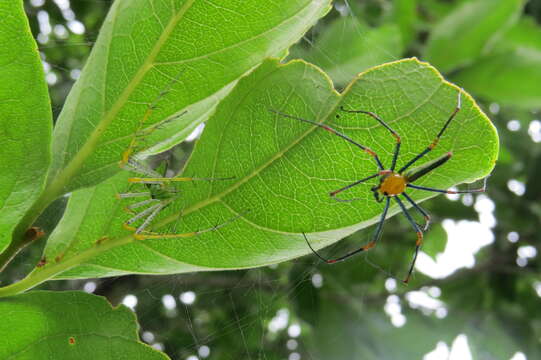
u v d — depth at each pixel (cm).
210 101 16
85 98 15
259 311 34
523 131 38
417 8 34
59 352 15
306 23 15
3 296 15
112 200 16
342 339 32
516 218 35
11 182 14
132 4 15
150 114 15
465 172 15
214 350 36
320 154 15
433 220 37
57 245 15
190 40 15
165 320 34
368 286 34
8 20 14
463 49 26
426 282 36
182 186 16
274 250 16
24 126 14
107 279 30
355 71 25
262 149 15
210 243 16
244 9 15
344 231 15
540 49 28
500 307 35
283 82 15
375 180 15
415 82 15
